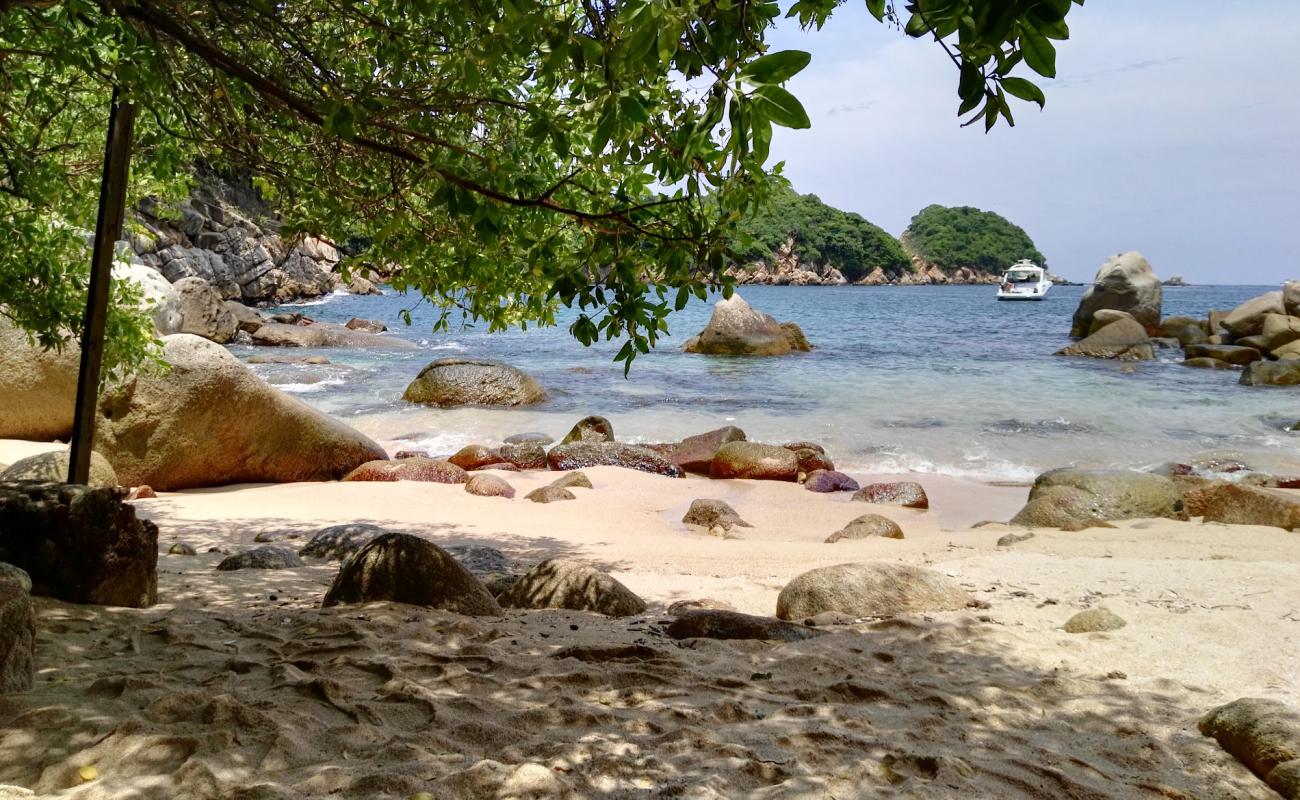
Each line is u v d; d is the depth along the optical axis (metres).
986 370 28.58
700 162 4.43
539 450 16.03
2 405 13.64
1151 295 37.56
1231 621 5.98
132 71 4.92
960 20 2.28
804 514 12.46
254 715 3.68
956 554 9.10
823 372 27.98
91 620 5.23
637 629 6.04
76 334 7.88
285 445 13.85
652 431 19.02
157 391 12.84
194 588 6.84
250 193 55.09
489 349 34.88
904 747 3.82
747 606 7.18
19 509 5.64
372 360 30.27
